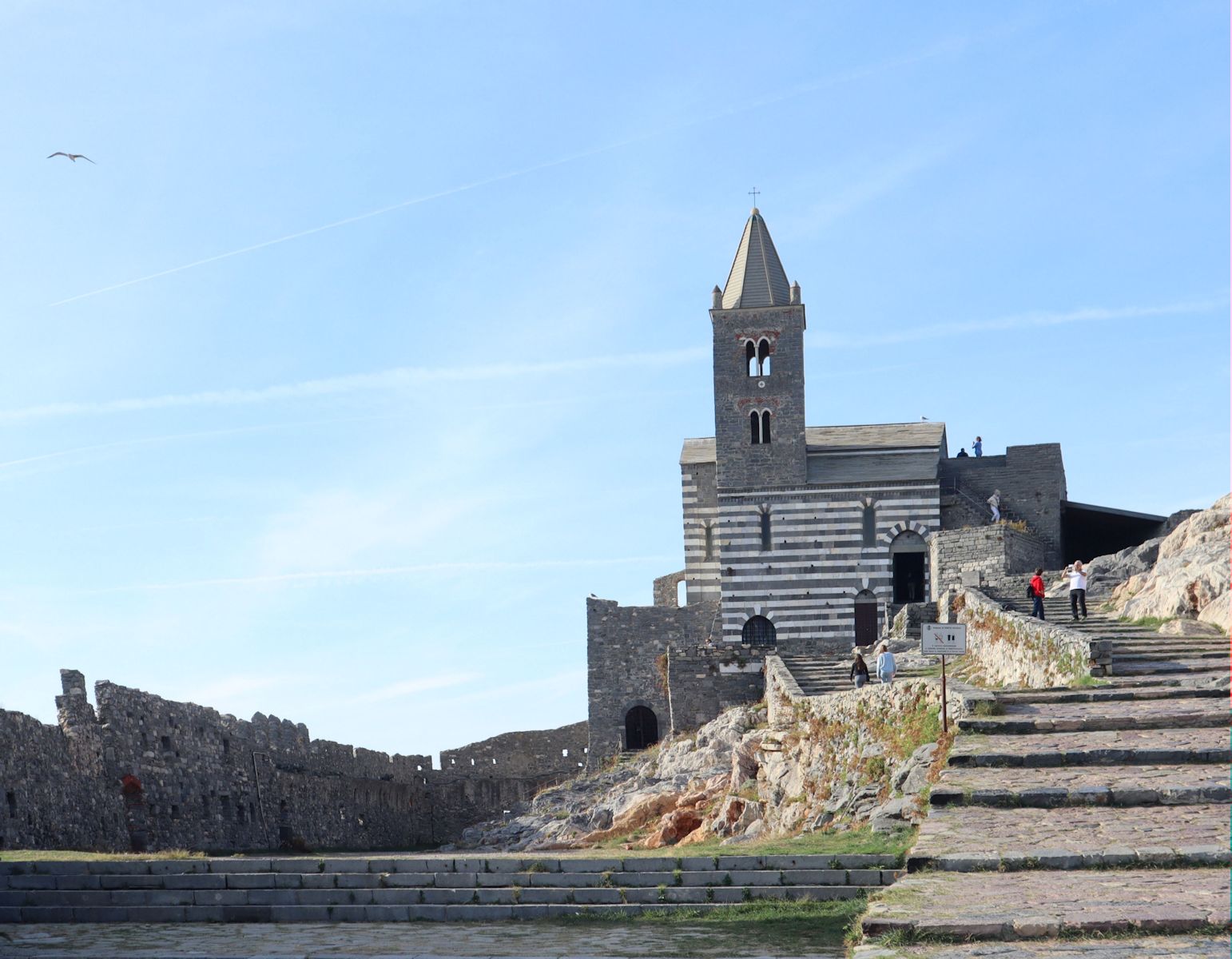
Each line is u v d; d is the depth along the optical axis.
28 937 31.94
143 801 59.38
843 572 88.19
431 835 98.56
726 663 83.12
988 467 89.50
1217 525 56.22
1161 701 36.28
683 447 97.12
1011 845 24.97
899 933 20.55
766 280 91.12
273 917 34.00
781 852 36.12
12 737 49.97
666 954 27.80
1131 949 19.62
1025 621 47.84
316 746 79.94
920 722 45.62
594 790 81.94
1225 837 24.88
